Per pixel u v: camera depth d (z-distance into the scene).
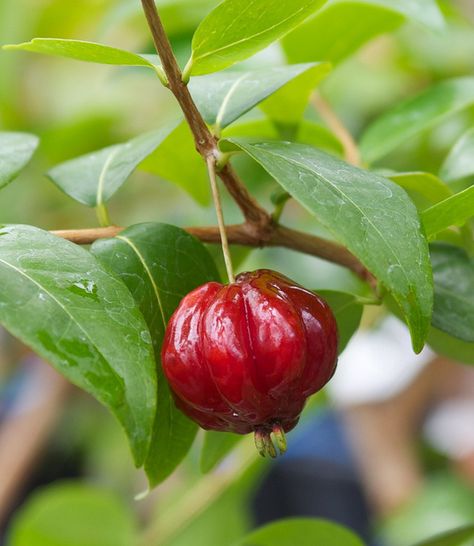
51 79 0.65
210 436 0.32
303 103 0.34
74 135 0.55
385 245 0.26
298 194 0.26
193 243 0.29
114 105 0.56
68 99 0.64
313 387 0.27
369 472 0.71
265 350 0.26
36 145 0.30
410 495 0.68
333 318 0.27
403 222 0.26
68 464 0.78
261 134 0.36
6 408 0.71
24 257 0.26
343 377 0.64
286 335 0.26
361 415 0.71
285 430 0.27
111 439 0.74
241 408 0.27
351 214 0.26
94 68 0.65
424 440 0.73
